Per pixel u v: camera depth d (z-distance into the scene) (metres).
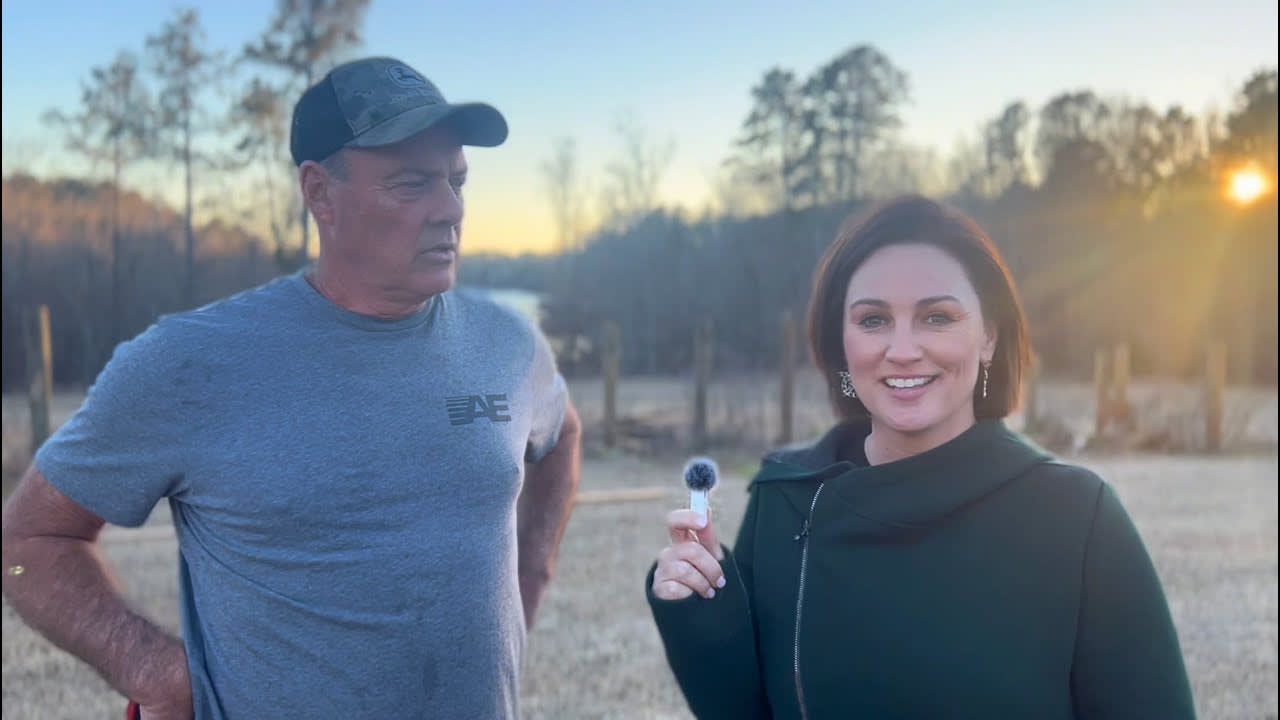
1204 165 43.03
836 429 2.35
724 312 44.88
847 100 50.91
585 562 8.56
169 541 9.27
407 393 2.48
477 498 2.52
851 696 2.03
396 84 2.45
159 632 2.44
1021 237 45.00
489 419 2.58
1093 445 19.25
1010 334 2.15
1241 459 17.88
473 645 2.48
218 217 38.12
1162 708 1.90
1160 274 40.03
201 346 2.36
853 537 2.09
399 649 2.38
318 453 2.36
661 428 20.64
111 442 2.34
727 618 2.17
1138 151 45.66
